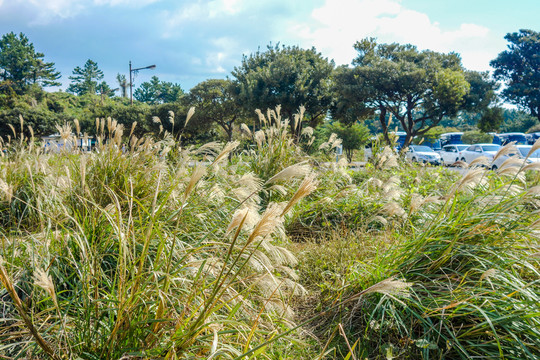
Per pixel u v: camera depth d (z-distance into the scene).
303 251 4.65
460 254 3.12
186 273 2.84
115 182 4.56
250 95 33.16
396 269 3.27
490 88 34.09
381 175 8.76
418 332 2.92
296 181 6.81
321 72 33.59
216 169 4.82
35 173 5.54
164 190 4.32
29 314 2.59
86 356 2.12
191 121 43.75
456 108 30.61
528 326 2.49
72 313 2.64
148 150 5.32
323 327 3.20
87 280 2.54
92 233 3.23
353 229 5.55
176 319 2.15
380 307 3.05
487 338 2.62
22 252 3.25
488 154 24.00
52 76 100.50
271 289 2.70
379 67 31.66
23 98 62.28
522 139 36.28
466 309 2.74
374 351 2.83
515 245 3.21
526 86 51.66
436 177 9.09
